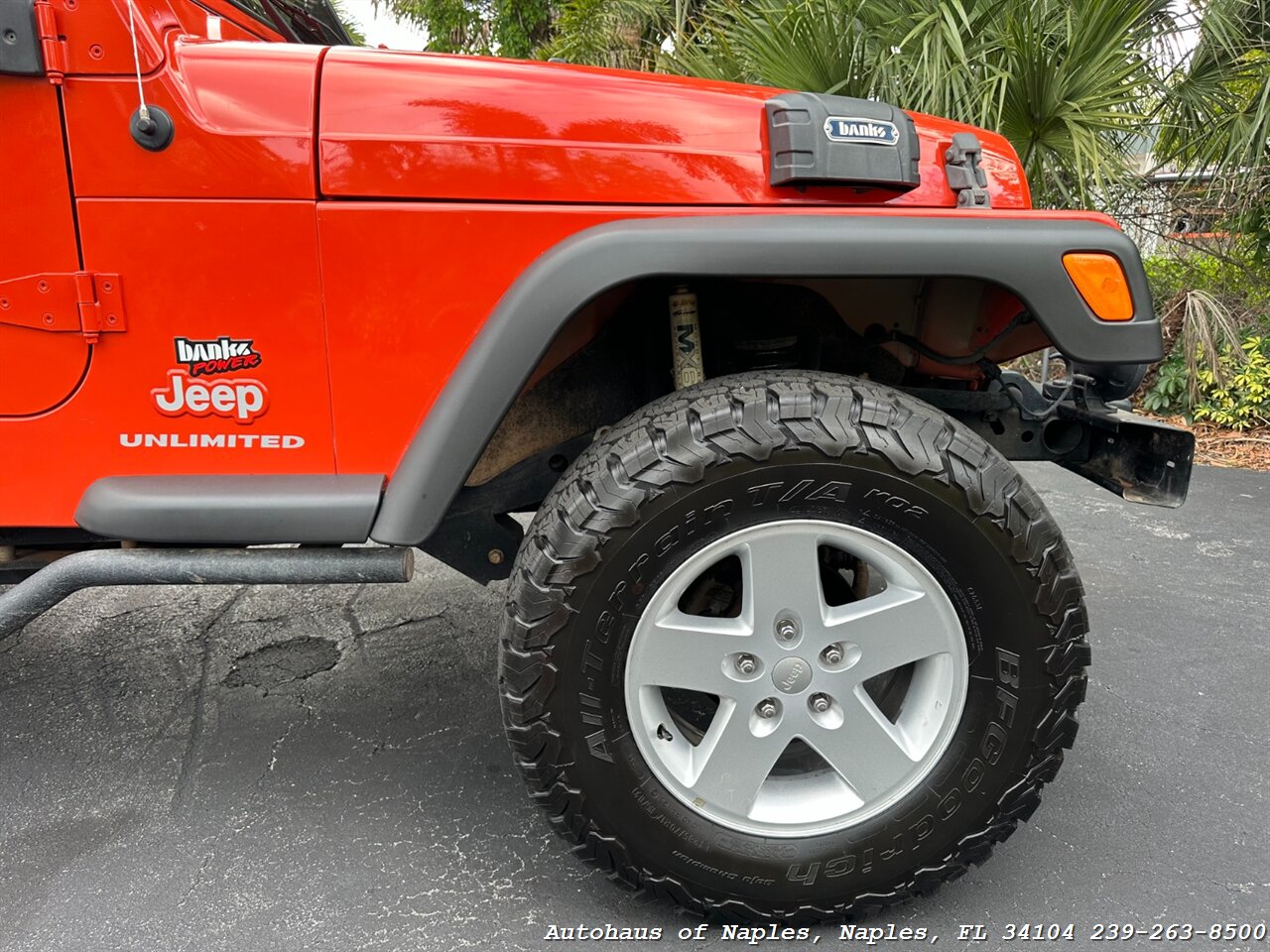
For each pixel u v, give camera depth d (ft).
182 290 4.33
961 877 5.22
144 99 4.08
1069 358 4.46
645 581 4.17
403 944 4.73
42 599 4.50
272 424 4.54
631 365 5.77
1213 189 15.51
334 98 4.30
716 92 4.76
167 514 4.39
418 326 4.46
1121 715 7.05
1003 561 4.21
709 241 4.21
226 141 4.18
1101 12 11.44
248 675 7.91
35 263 4.25
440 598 9.62
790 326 5.90
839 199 4.65
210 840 5.62
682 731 5.09
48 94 4.08
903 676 5.02
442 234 4.35
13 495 4.57
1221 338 18.24
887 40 12.48
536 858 5.45
